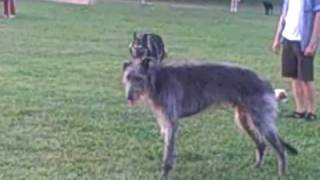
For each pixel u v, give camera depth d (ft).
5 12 90.99
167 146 24.62
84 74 46.78
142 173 25.63
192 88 24.64
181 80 24.56
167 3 146.00
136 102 24.31
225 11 133.59
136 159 27.35
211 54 63.16
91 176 25.16
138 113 35.06
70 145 28.94
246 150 29.12
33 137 29.94
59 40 67.67
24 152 27.78
